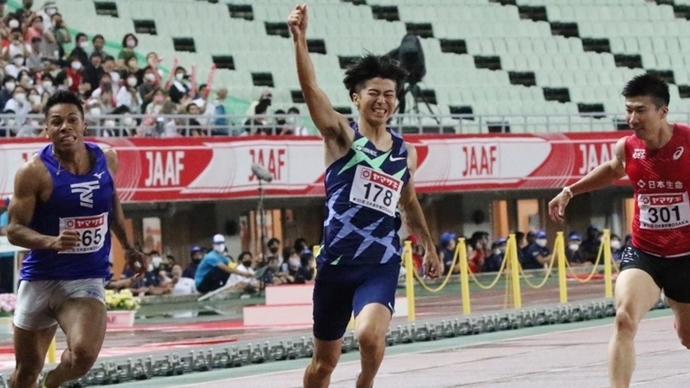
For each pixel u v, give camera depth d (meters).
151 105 61.06
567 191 20.47
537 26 85.56
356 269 17.25
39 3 70.06
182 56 73.81
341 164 17.38
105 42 71.88
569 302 46.03
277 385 27.09
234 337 40.84
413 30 82.75
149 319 50.22
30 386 19.81
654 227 19.23
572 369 27.97
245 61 75.56
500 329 40.94
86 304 18.75
